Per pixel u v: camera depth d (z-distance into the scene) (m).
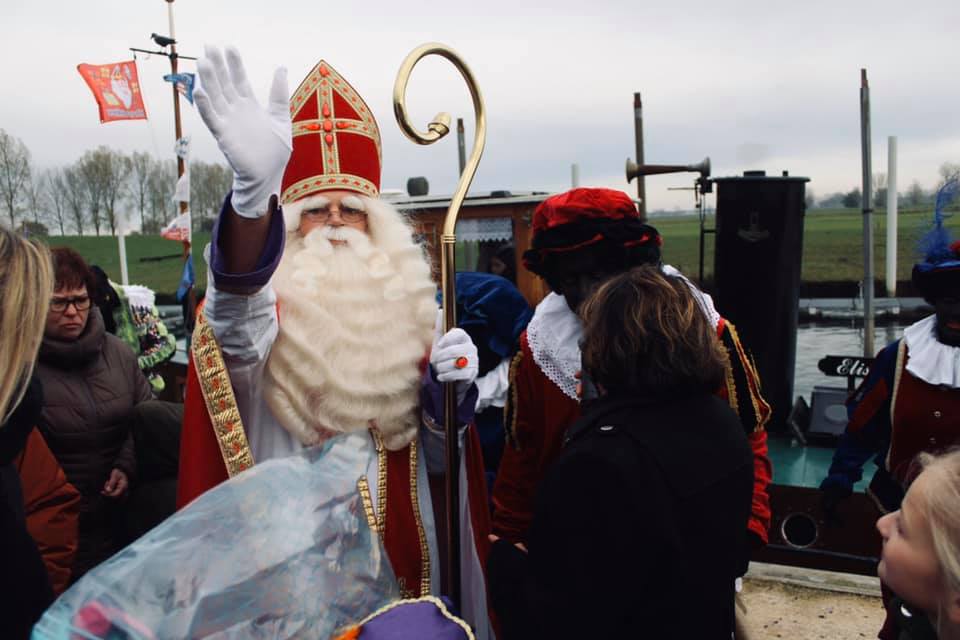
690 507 1.34
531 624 1.36
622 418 1.39
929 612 1.14
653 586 1.31
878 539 3.21
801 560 3.29
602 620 1.29
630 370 1.41
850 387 3.99
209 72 1.46
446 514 1.92
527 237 4.79
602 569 1.29
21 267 1.30
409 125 1.75
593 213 1.88
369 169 2.12
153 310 4.14
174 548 1.12
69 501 2.00
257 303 1.67
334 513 1.30
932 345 2.32
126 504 2.54
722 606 1.39
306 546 1.22
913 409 2.34
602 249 1.89
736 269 4.51
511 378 2.09
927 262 2.33
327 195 2.03
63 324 2.43
